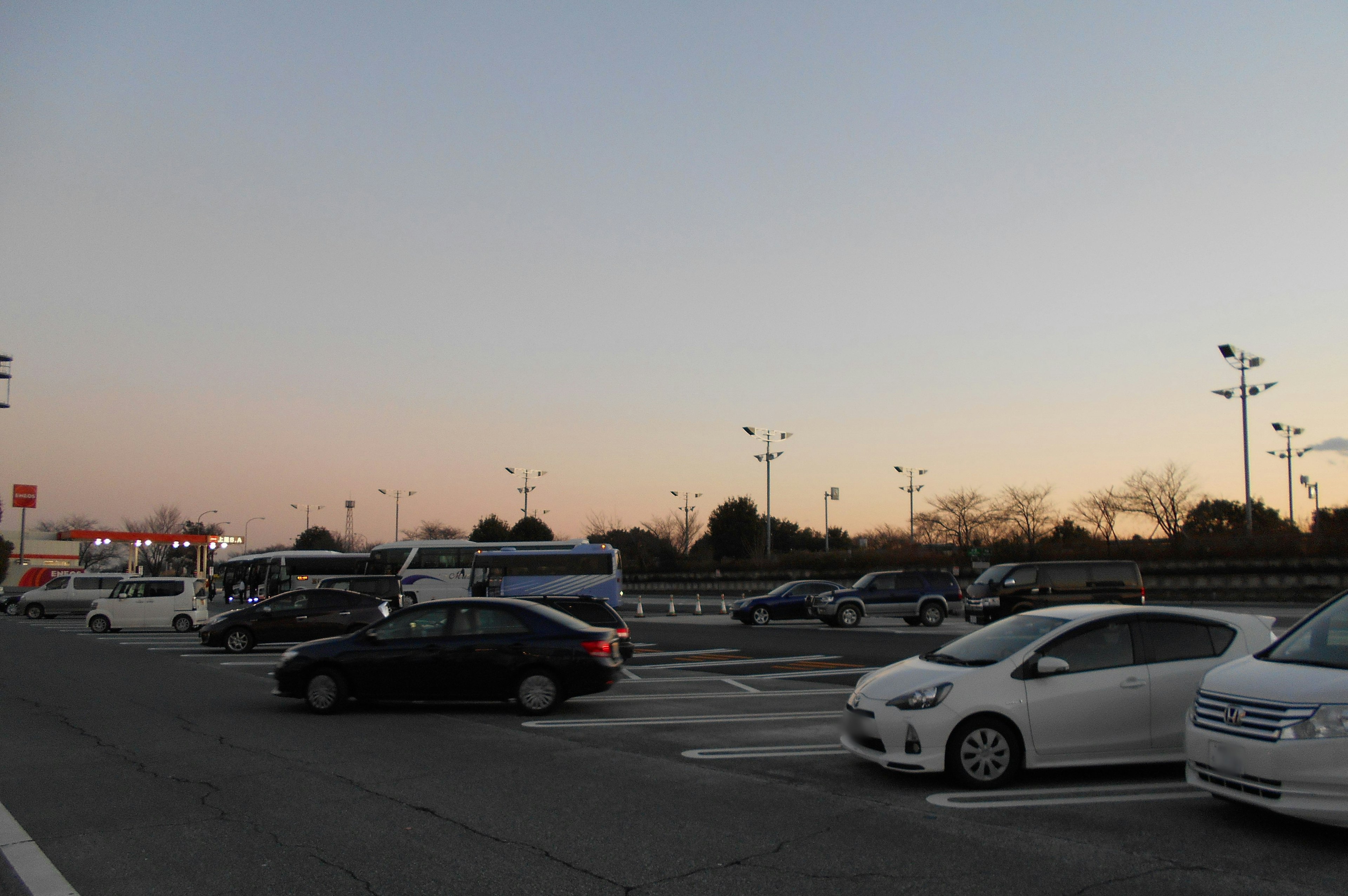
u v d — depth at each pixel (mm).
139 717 11922
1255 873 5441
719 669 18406
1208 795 7406
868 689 8297
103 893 5176
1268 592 38562
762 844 6109
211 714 12156
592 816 6832
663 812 6969
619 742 10094
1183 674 8008
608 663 12305
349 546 102812
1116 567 28312
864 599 31969
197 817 6836
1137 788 7660
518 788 7797
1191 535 51250
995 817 6785
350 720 11688
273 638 21953
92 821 6727
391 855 5863
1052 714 7750
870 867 5609
